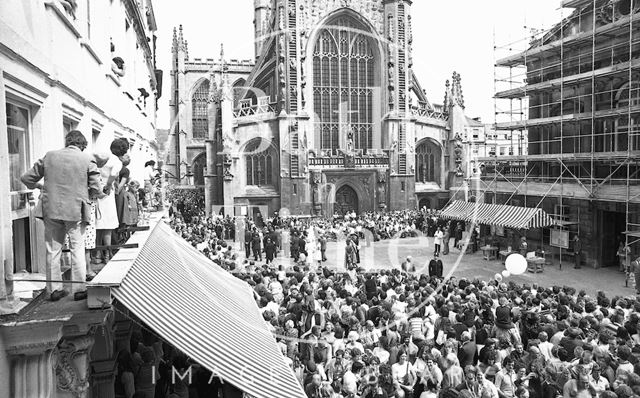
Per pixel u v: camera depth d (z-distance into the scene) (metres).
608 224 37.91
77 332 6.75
